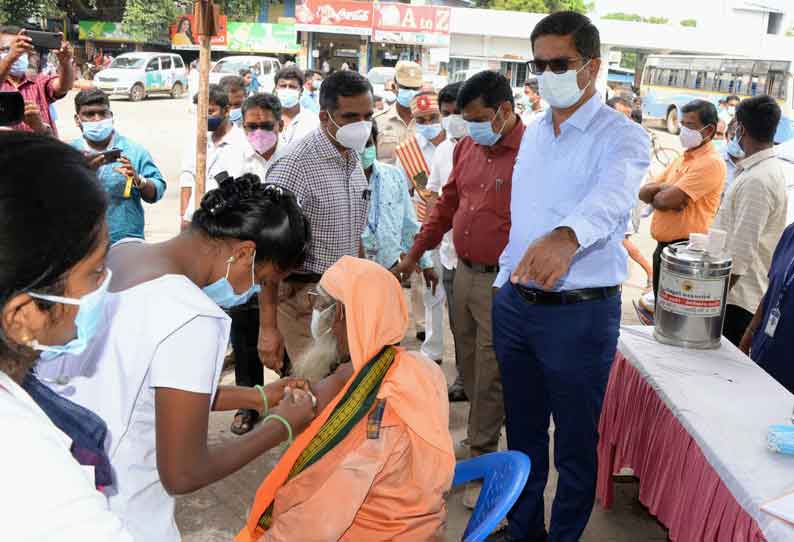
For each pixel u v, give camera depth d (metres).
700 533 2.07
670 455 2.36
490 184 2.81
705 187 4.18
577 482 2.40
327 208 2.81
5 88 4.38
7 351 0.83
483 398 2.93
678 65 20.53
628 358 2.66
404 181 3.50
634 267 7.21
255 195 1.47
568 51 2.10
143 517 1.33
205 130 4.20
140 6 26.39
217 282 1.44
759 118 3.27
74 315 0.87
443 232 3.20
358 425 1.54
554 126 2.31
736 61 18.06
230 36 26.88
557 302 2.27
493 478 1.87
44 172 0.77
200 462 1.29
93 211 0.81
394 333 1.59
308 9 26.02
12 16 22.03
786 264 2.78
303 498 1.56
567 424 2.36
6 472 0.73
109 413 1.26
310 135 2.86
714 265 2.60
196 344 1.25
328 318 1.78
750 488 1.80
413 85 5.05
